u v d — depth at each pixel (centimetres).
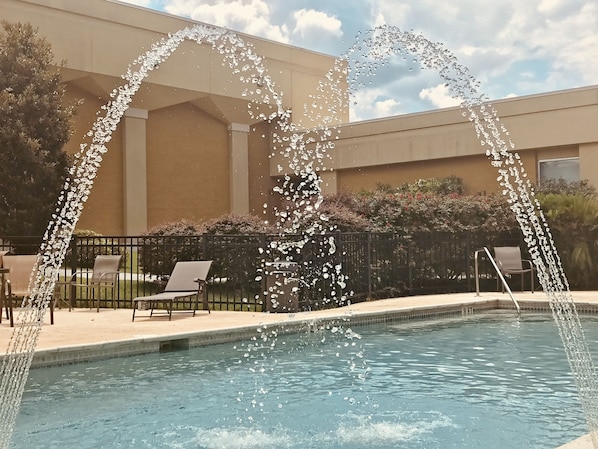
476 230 1409
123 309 1133
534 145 1972
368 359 689
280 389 557
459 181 2119
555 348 737
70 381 590
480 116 2078
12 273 966
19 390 541
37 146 1477
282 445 405
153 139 2211
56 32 1842
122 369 644
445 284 1401
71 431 436
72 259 1216
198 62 2173
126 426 448
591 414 374
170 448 401
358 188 2370
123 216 2109
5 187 1473
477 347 754
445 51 642
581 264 1311
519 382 566
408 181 2261
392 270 1309
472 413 468
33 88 1517
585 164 1897
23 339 736
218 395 537
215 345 784
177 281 1045
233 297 1151
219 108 2316
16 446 404
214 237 1148
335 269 1138
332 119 2530
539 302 1088
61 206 1514
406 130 2228
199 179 2345
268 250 1095
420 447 395
